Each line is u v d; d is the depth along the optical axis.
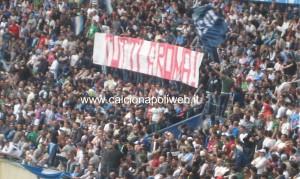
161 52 70.56
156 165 62.38
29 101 74.06
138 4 79.06
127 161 63.34
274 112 63.66
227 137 61.94
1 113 73.88
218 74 67.69
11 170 67.38
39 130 70.31
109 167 63.56
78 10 81.56
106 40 73.94
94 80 74.19
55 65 77.38
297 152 59.91
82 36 79.31
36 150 68.44
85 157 65.69
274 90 66.38
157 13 77.62
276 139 61.47
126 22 77.75
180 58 69.31
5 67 81.31
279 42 70.06
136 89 71.06
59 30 81.12
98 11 80.44
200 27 68.50
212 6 69.44
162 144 63.91
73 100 72.12
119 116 69.12
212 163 60.50
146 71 71.69
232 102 66.69
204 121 66.12
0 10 86.00
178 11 77.12
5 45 82.69
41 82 76.88
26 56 80.69
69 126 69.31
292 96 64.69
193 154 61.81
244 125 63.00
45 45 80.50
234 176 58.78
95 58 74.44
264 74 67.88
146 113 68.75
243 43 71.31
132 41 72.56
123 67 73.06
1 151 70.31
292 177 57.69
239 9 75.06
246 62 69.62
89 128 68.19
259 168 59.50
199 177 60.41
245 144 61.88
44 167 66.62
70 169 66.12
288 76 67.00
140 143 65.19
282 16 73.00
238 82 67.69
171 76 69.88
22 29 83.31
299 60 69.00
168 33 74.19
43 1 84.75
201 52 68.25
